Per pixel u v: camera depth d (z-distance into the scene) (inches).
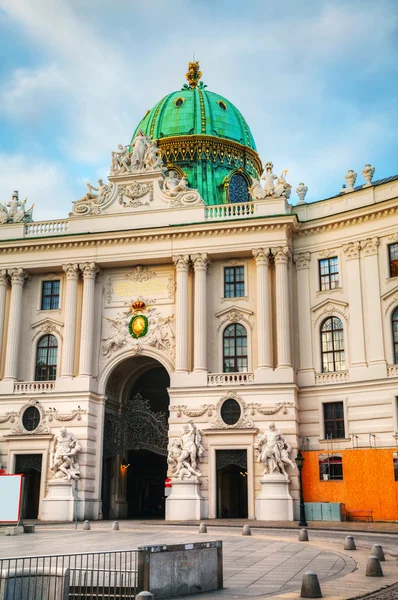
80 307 2004.2
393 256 1787.6
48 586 569.6
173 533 1282.0
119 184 2059.5
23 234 2066.9
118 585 627.8
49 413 1899.6
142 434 1930.4
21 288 2044.8
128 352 1957.4
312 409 1802.4
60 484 1804.9
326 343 1856.5
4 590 549.3
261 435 1728.6
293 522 1588.3
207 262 1943.9
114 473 2011.6
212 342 1920.5
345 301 1834.4
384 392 1702.8
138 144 2086.6
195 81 2679.6
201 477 1761.8
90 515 1835.6
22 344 2032.5
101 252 2000.5
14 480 1327.5
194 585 638.5
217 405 1800.0
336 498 1680.6
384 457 1644.9
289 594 612.4
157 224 1985.7
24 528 1331.2
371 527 1421.0
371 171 1877.5
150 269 2012.8
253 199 1969.7
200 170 2370.8
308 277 1911.9
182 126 2439.7
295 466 1726.1
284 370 1791.3
